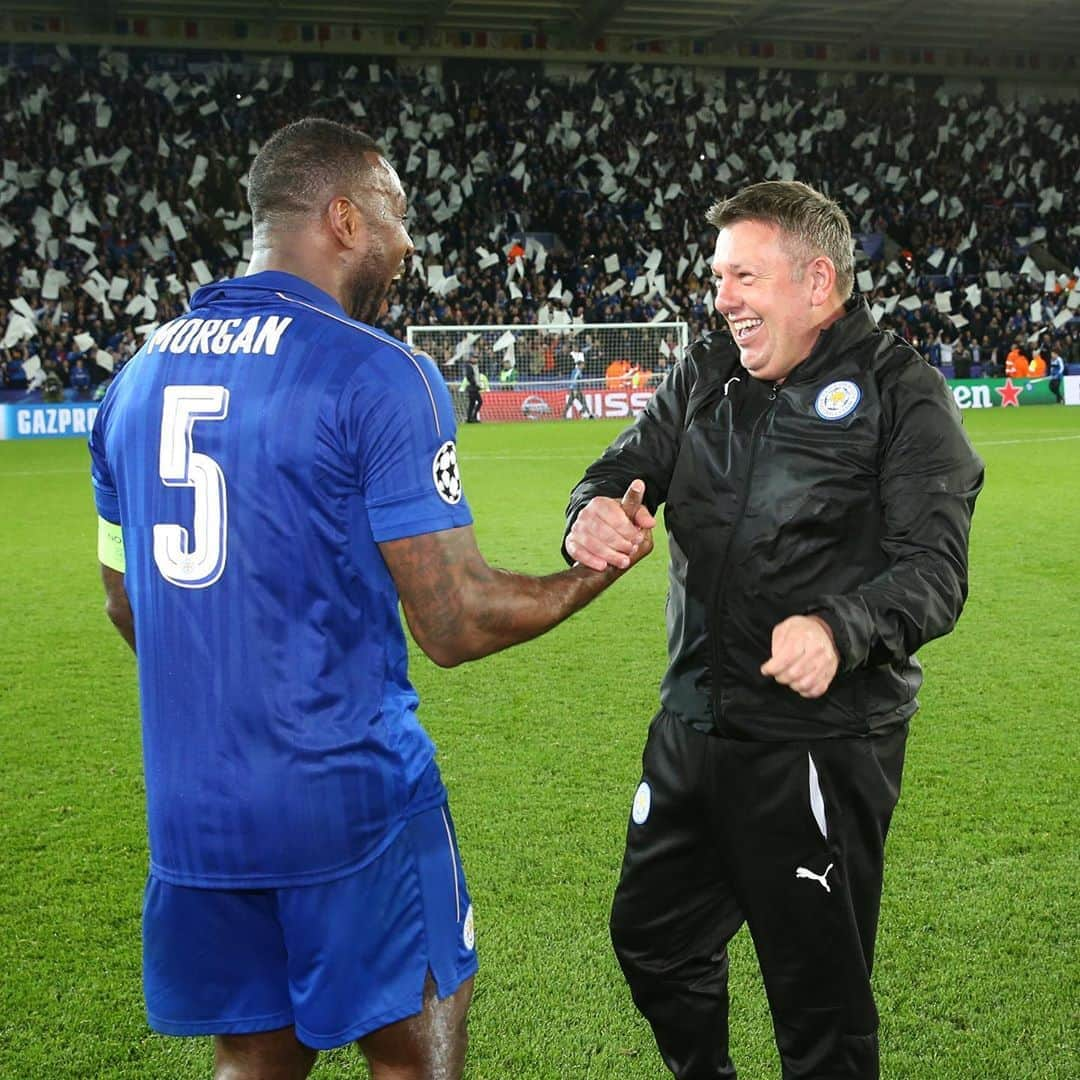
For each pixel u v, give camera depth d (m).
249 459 1.59
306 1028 1.66
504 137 27.27
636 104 28.72
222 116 25.84
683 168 28.00
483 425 20.94
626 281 25.69
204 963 1.70
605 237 26.25
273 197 1.71
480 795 3.96
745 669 1.86
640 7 26.23
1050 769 4.09
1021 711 4.72
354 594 1.63
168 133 25.25
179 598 1.63
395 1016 1.66
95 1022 2.70
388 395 1.58
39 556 8.52
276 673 1.60
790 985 1.92
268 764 1.61
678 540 1.96
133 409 1.69
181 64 26.48
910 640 1.65
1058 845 3.49
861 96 30.45
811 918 1.87
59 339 20.95
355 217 1.73
